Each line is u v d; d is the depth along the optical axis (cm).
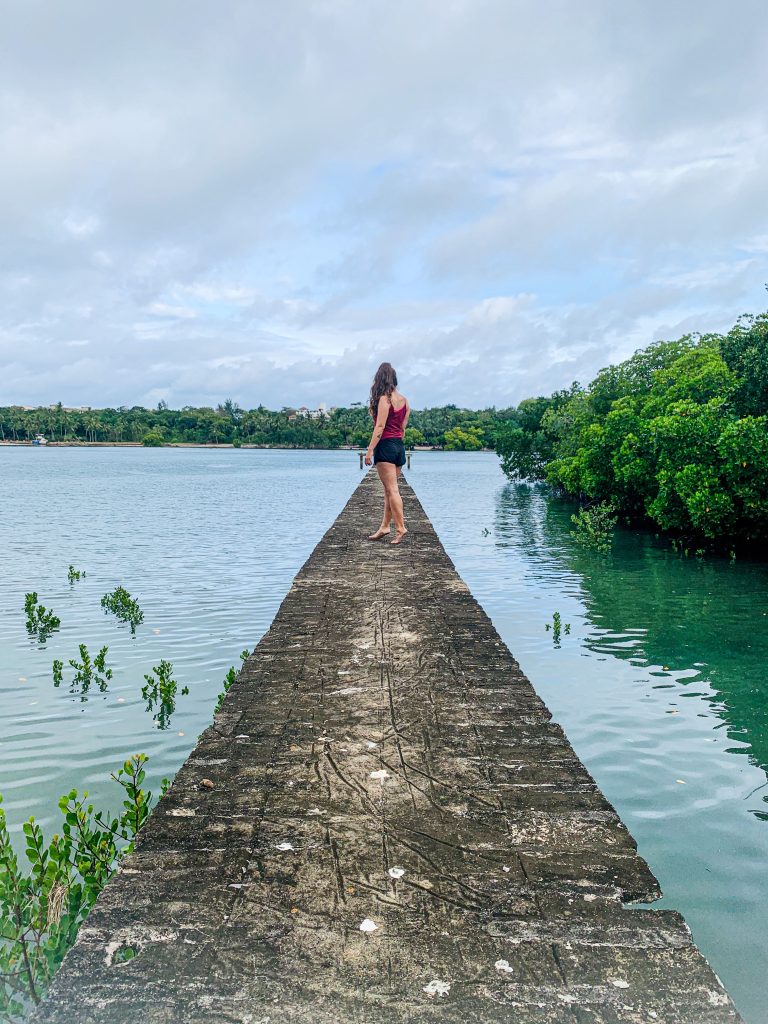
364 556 929
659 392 2838
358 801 298
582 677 902
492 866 249
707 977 195
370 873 245
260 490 4972
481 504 3862
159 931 213
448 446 17112
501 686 444
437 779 319
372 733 371
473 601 677
